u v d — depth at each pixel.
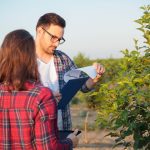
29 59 3.09
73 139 3.47
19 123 3.04
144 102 4.18
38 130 3.04
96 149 9.89
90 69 4.16
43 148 3.04
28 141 3.05
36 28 4.31
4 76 3.10
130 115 4.23
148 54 4.34
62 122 4.48
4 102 3.08
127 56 4.39
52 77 4.44
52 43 4.24
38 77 3.16
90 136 11.62
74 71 4.02
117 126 4.24
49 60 4.46
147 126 4.25
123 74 4.33
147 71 4.23
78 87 3.91
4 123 3.07
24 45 3.09
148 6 4.43
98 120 4.39
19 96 3.06
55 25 4.18
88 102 12.74
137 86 4.26
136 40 4.39
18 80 3.05
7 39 3.11
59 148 3.16
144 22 4.39
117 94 4.30
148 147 4.35
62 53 4.59
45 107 3.05
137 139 4.25
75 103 17.33
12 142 3.08
